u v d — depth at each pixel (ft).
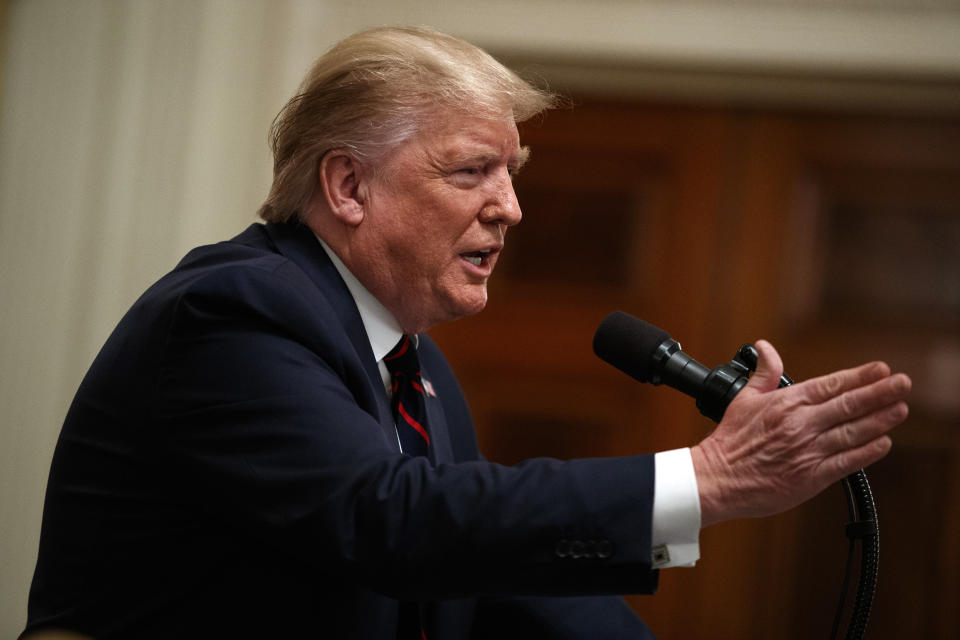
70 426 17.53
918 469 39.88
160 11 39.88
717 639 40.16
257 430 15.15
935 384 40.14
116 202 39.32
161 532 16.43
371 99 18.11
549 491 14.17
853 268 41.24
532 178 43.29
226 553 16.29
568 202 43.09
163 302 16.51
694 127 42.57
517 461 42.39
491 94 18.26
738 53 40.55
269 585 16.10
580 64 41.96
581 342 42.50
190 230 39.47
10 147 39.22
